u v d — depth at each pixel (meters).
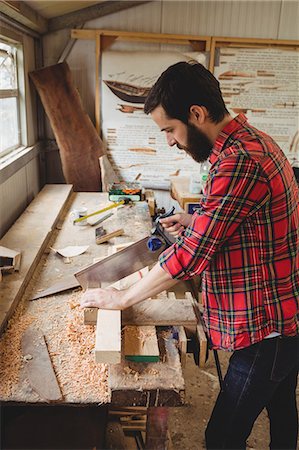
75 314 1.47
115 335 1.19
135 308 1.39
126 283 1.51
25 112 3.27
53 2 2.95
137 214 2.59
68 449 1.36
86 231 2.32
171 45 3.64
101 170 3.57
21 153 2.99
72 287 1.63
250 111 3.82
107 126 3.79
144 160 3.90
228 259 1.12
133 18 3.62
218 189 1.03
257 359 1.20
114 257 1.45
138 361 1.21
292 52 3.67
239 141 1.06
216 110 1.07
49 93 3.44
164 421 1.29
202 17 3.62
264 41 3.63
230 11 3.61
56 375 1.17
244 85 3.75
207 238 1.06
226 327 1.18
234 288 1.13
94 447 1.38
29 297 1.59
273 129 3.87
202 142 1.12
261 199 1.04
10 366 1.20
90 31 3.56
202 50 3.64
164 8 3.60
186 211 3.09
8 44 2.96
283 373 1.23
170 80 1.05
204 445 1.86
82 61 3.68
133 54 3.62
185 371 2.32
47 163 3.91
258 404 1.25
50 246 2.09
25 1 2.71
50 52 3.67
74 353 1.27
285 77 3.73
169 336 1.33
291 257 1.13
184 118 1.08
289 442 1.44
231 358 1.27
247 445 1.88
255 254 1.10
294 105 3.81
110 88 3.70
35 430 1.40
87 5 3.47
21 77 3.20
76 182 3.61
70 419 1.45
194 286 3.12
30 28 3.24
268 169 1.03
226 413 1.28
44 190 3.07
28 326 1.40
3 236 2.24
